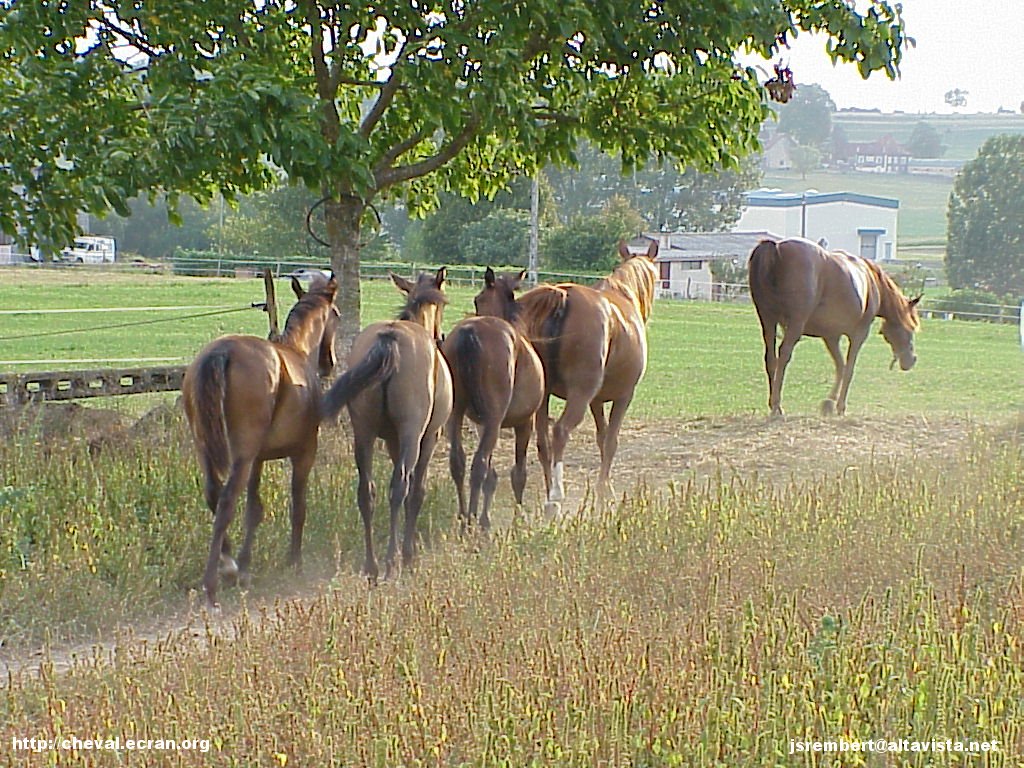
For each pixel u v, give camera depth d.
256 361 10.48
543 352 13.21
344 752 6.40
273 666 7.59
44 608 9.73
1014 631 7.77
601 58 15.97
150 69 14.52
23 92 14.65
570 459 16.33
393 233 92.50
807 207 110.81
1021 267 72.19
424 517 12.38
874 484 11.88
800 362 33.16
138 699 7.28
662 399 24.41
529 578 9.27
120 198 12.86
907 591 8.76
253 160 13.92
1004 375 30.02
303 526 11.34
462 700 6.79
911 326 20.22
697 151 17.31
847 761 6.26
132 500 11.88
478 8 15.02
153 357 29.73
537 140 16.16
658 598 8.94
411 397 11.04
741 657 7.21
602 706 6.68
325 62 16.31
